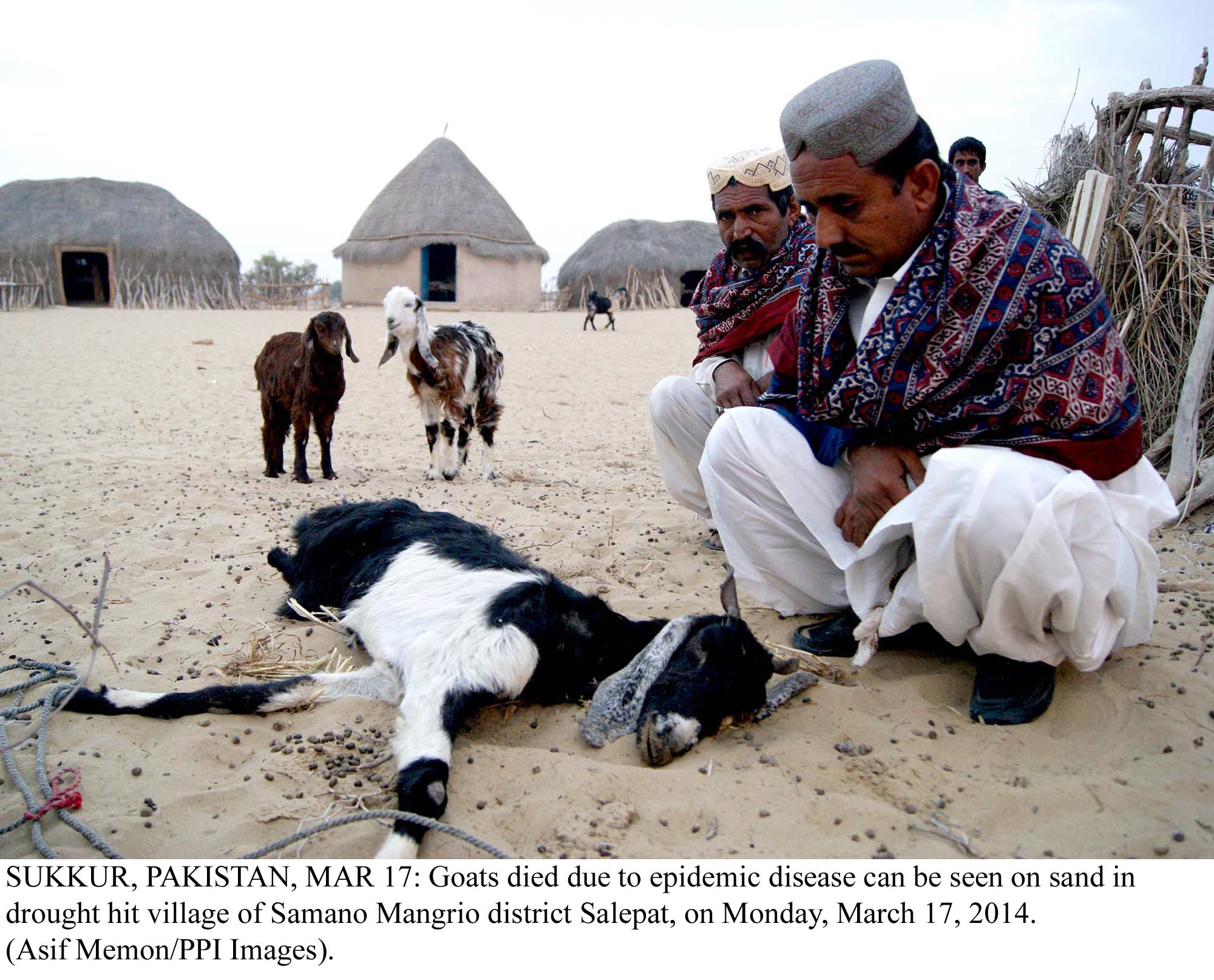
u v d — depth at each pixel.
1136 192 6.75
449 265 47.75
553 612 3.81
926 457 3.57
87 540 6.10
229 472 8.73
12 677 4.05
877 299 3.51
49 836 2.99
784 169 4.75
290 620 4.72
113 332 25.64
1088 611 3.21
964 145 7.00
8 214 40.94
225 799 3.17
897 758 3.25
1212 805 2.93
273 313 37.41
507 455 10.07
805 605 4.25
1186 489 5.82
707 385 5.21
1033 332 3.27
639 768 3.26
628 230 44.50
